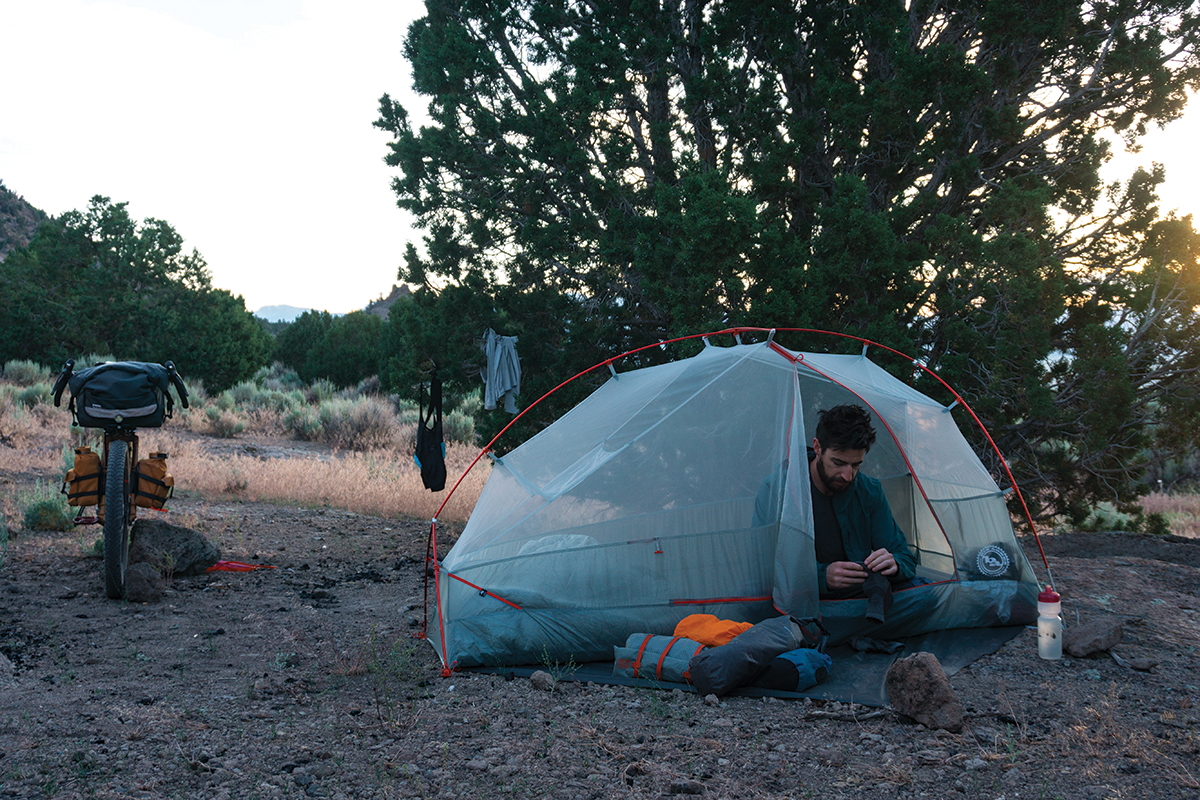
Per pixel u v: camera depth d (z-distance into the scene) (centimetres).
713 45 938
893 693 351
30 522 734
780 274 766
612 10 1002
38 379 2266
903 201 871
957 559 486
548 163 952
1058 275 777
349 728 324
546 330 994
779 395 489
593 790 273
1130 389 739
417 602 565
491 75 1015
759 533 458
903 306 798
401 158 1013
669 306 830
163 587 546
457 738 318
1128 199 865
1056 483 869
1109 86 871
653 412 494
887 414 517
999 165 910
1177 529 1188
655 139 945
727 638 404
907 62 819
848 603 448
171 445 1369
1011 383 777
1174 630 486
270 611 525
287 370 3609
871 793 275
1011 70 839
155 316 2678
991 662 425
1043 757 302
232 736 308
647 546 455
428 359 1027
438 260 1002
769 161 867
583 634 436
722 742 318
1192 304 772
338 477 1183
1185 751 304
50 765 272
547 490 481
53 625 461
